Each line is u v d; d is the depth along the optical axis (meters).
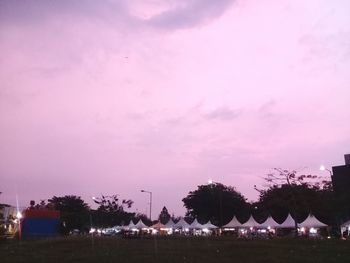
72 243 41.25
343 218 63.91
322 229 66.81
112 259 26.12
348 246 30.78
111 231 117.00
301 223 60.94
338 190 71.00
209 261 24.92
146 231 85.75
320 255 26.97
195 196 116.81
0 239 48.44
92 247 36.88
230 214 113.69
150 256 27.55
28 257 28.33
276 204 63.16
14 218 67.69
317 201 61.59
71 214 110.31
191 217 120.69
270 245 32.72
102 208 148.38
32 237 57.31
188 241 43.78
